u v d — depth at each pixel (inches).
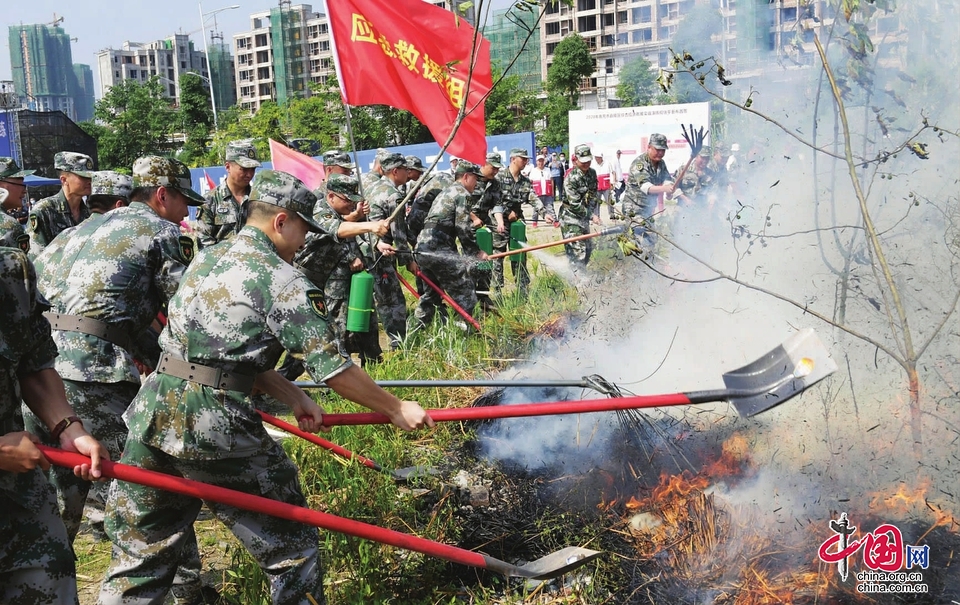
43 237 314.0
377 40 294.4
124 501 140.5
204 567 183.6
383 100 297.1
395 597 163.8
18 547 117.0
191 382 133.8
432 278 369.1
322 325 133.9
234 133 1722.4
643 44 798.5
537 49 2325.3
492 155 433.4
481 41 303.6
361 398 136.4
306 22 4813.0
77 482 175.6
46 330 126.3
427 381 197.0
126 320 170.1
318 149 1587.1
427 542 142.4
